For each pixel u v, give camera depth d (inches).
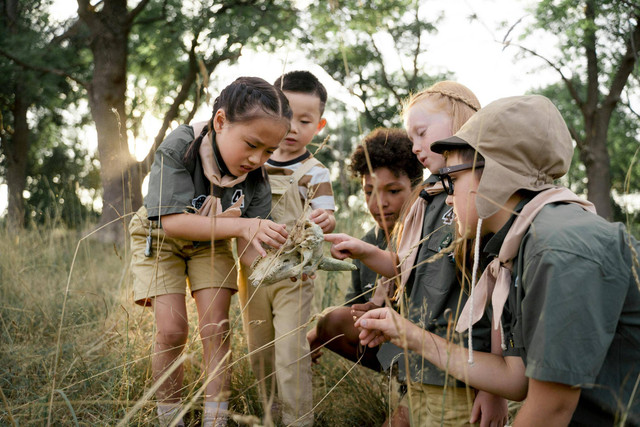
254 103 88.4
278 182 114.3
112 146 461.7
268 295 105.3
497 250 70.9
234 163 92.1
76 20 592.1
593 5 322.3
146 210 101.2
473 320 71.8
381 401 101.1
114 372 94.1
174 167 94.0
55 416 82.4
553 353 58.4
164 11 509.4
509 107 70.0
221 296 98.8
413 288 92.1
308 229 87.4
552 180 71.9
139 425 79.0
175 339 94.7
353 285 123.5
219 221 91.0
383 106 542.0
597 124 443.2
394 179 109.7
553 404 60.1
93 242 261.0
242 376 103.2
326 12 384.8
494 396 78.7
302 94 115.5
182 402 85.3
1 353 108.2
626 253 62.6
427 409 85.6
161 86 503.8
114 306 131.2
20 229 215.6
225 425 86.4
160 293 96.0
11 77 556.7
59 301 145.6
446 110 94.8
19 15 577.0
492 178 68.1
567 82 422.9
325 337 109.3
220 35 457.7
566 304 58.8
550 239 62.0
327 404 102.4
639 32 332.2
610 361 64.3
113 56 481.7
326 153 629.6
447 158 74.3
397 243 102.7
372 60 428.5
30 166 805.2
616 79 404.8
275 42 425.1
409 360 86.4
